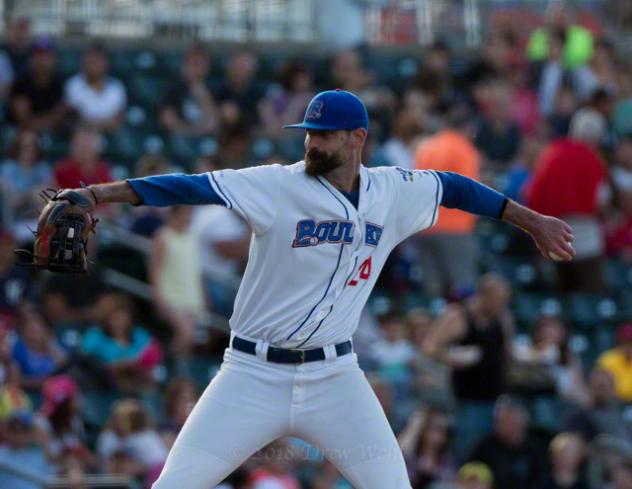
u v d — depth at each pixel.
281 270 16.88
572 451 34.44
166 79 52.19
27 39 48.09
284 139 48.12
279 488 29.64
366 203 17.06
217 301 37.97
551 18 59.44
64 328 36.28
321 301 17.00
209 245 38.34
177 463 16.84
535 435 36.69
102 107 46.94
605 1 64.25
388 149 45.28
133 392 34.47
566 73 52.59
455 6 60.94
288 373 17.12
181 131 47.69
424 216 17.61
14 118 46.06
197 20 56.84
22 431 28.77
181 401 32.25
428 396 36.31
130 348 34.72
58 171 40.03
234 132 43.25
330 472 31.17
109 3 55.84
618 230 47.56
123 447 30.31
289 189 16.75
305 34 57.91
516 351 38.72
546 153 43.97
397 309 39.47
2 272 35.06
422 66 53.06
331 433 17.33
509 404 34.44
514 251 46.72
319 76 53.25
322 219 16.81
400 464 17.39
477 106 51.50
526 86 53.62
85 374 34.03
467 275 41.50
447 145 41.59
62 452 30.05
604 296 44.34
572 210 43.38
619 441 36.12
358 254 17.09
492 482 34.03
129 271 39.78
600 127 44.53
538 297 44.78
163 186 16.28
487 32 60.50
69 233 15.83
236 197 16.56
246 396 17.11
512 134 49.84
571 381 39.03
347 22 56.75
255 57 53.62
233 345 17.34
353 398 17.34
